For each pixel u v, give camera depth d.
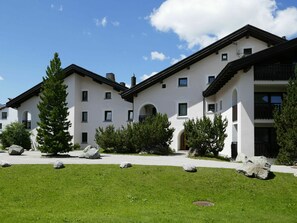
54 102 21.98
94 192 11.80
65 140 22.06
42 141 21.98
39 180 13.48
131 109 35.19
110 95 36.06
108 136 26.81
